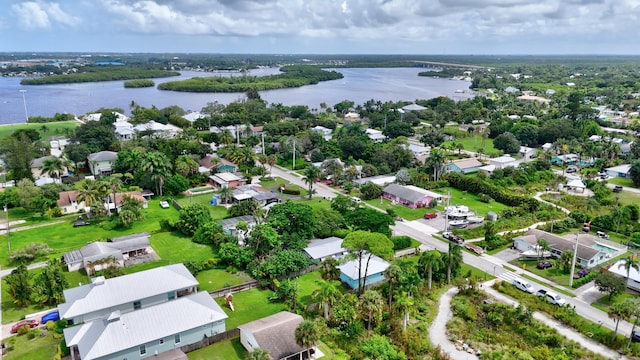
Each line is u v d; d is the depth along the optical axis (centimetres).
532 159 17675
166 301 6856
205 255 8806
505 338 6331
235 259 8281
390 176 14675
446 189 13788
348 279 7775
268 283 7700
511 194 12469
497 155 17725
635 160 15125
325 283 6994
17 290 6881
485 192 12975
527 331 6425
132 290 6794
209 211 11156
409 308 6944
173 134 19350
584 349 6078
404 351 5988
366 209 10119
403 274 6962
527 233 9675
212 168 14725
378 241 7062
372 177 14600
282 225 9050
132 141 16562
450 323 6675
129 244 8738
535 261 8856
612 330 6488
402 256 8888
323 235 9644
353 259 7738
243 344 6100
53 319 6469
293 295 7025
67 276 7875
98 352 5356
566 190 13525
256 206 10769
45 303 7006
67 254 8381
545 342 6216
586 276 8075
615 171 15162
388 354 5672
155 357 5553
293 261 8019
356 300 6888
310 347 5738
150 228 10212
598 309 7125
